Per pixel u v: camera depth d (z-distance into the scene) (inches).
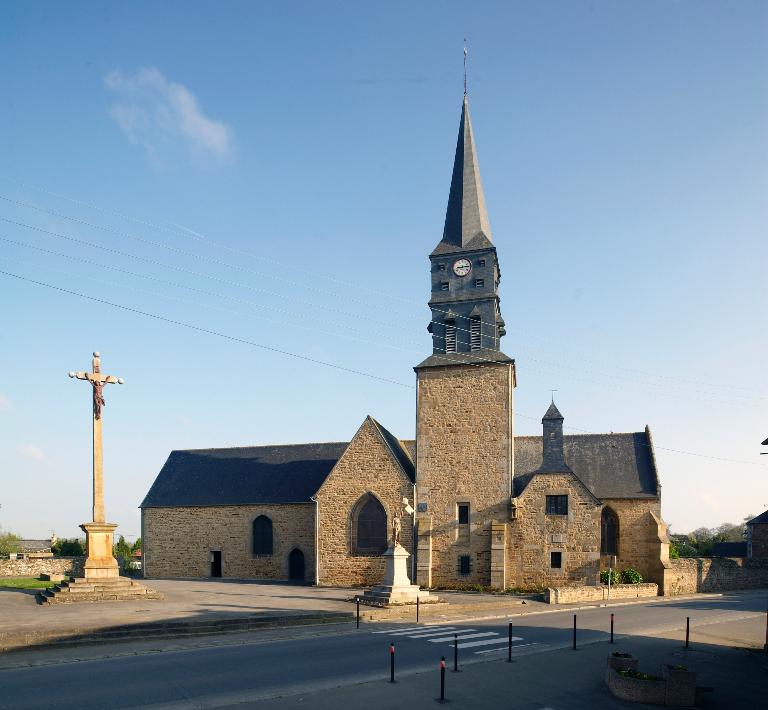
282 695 504.1
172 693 502.0
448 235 1535.4
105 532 1018.1
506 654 679.7
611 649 721.0
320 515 1430.9
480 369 1411.2
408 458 1569.9
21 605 919.0
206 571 1598.2
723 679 600.1
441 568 1352.1
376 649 690.2
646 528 1477.6
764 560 1617.9
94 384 1021.8
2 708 456.4
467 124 1599.4
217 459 1792.6
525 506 1336.1
